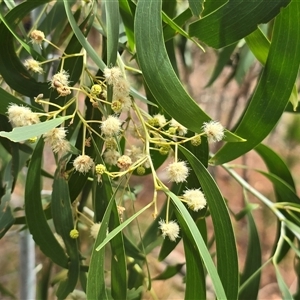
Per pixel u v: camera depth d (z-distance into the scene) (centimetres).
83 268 33
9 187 33
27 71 29
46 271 45
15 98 26
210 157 33
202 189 26
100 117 28
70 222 29
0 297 77
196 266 26
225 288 26
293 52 26
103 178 27
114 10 25
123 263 26
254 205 40
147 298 81
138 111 25
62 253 30
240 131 29
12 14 28
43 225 29
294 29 26
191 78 91
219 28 26
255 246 39
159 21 24
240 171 113
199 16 26
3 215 32
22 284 48
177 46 52
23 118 24
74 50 28
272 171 40
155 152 30
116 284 27
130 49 30
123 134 27
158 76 24
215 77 44
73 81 28
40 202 29
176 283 93
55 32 37
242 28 26
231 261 26
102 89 26
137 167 26
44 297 45
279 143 96
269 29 40
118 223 26
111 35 25
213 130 24
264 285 99
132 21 29
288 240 36
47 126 22
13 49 28
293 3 26
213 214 26
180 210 23
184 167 24
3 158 41
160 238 42
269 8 25
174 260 93
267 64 27
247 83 65
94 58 26
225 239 26
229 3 25
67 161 28
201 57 81
